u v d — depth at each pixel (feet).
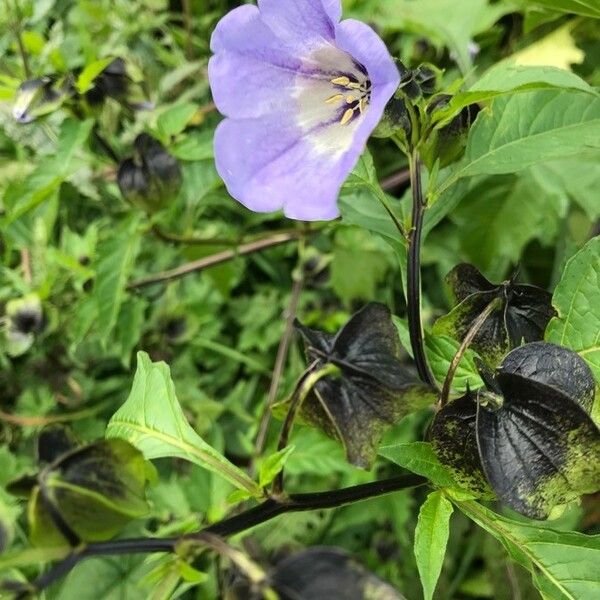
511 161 0.46
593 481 0.32
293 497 0.36
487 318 0.38
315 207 0.34
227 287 0.89
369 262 0.89
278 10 0.38
